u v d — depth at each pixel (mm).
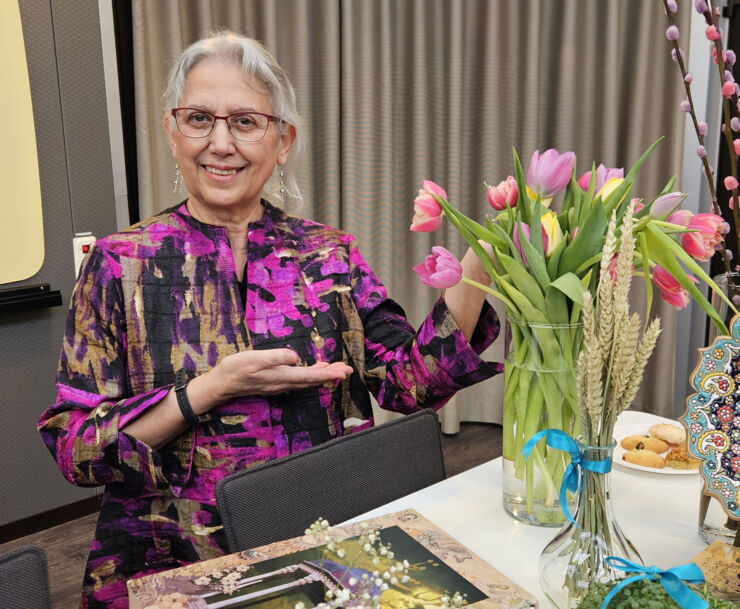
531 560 867
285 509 1026
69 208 2459
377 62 3023
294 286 1303
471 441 3273
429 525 855
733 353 806
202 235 1265
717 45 899
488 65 3100
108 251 1216
